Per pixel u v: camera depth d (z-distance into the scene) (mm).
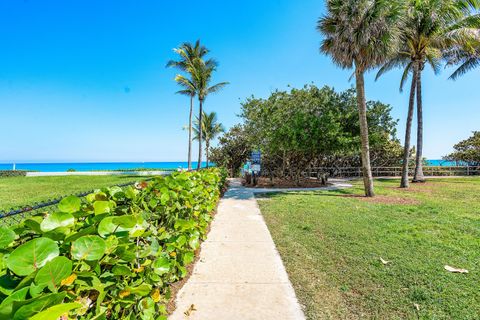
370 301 2660
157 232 2346
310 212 6555
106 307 1389
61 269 1038
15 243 1319
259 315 2467
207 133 24188
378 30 8281
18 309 815
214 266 3504
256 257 3791
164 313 2361
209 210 4910
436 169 21125
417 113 14734
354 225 5297
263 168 19359
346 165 21375
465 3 11117
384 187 12719
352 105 14062
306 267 3439
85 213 1624
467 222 5488
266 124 12977
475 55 14078
